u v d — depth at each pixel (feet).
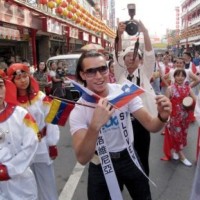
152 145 21.31
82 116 7.89
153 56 13.08
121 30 12.78
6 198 8.97
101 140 8.07
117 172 8.38
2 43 46.78
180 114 17.74
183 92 17.63
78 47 112.47
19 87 11.13
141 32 13.33
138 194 8.60
